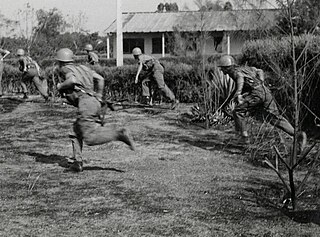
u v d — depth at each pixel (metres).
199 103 14.61
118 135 8.17
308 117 11.35
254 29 8.65
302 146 8.88
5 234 5.67
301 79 6.88
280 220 6.10
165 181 7.91
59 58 8.33
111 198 7.02
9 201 6.91
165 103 18.66
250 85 10.05
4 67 23.73
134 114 16.16
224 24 26.75
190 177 8.18
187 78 18.88
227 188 7.51
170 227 5.89
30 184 7.77
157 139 11.92
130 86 19.69
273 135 10.31
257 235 5.64
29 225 5.96
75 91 8.26
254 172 8.49
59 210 6.52
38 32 27.03
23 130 13.45
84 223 6.04
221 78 13.98
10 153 10.38
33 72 19.39
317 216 6.21
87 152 10.34
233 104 13.63
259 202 6.81
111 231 5.77
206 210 6.49
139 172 8.53
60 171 8.65
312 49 9.38
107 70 19.95
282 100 9.61
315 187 7.43
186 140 11.75
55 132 13.08
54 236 5.62
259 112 10.20
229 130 13.01
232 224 5.98
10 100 19.80
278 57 8.15
